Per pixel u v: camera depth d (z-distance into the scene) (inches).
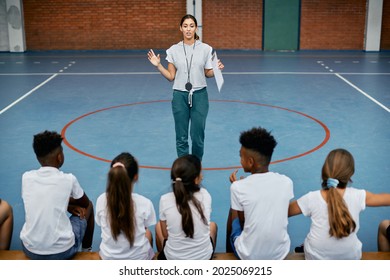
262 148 126.4
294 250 140.9
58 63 562.6
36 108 347.3
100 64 555.2
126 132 287.4
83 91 406.0
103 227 120.3
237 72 498.6
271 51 665.0
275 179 121.0
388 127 297.4
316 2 653.3
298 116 323.3
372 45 658.8
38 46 674.2
